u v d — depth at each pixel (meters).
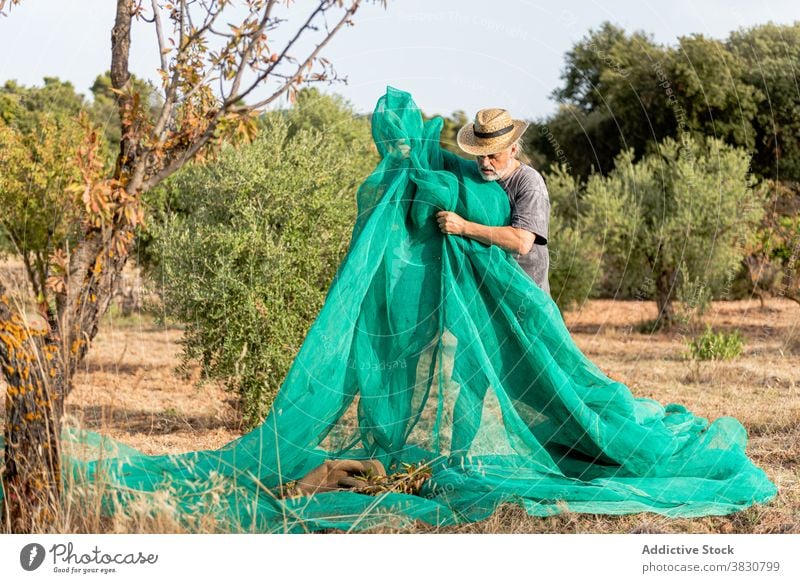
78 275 4.04
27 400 3.88
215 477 4.23
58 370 3.96
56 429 3.94
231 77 4.11
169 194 8.15
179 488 4.41
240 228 6.84
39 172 7.32
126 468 4.59
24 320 3.88
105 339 11.86
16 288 4.05
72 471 4.06
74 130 7.61
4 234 6.89
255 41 4.01
